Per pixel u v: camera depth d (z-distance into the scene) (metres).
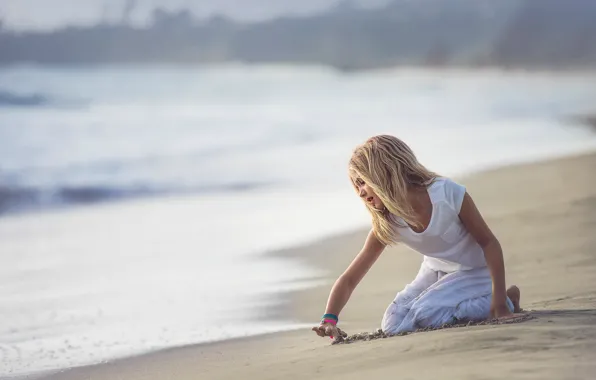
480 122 28.69
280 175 17.53
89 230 11.60
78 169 19.47
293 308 6.40
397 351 3.41
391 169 3.84
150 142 25.52
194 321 6.09
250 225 11.31
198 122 31.89
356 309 5.95
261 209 12.84
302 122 31.77
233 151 22.95
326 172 17.78
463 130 25.73
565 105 35.84
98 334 5.82
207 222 11.81
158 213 13.08
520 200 10.41
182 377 4.04
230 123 31.61
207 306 6.62
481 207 10.16
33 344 5.56
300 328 5.62
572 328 3.38
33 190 16.11
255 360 4.18
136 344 5.40
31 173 18.77
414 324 4.05
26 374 4.72
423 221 3.90
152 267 8.68
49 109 32.34
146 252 9.66
